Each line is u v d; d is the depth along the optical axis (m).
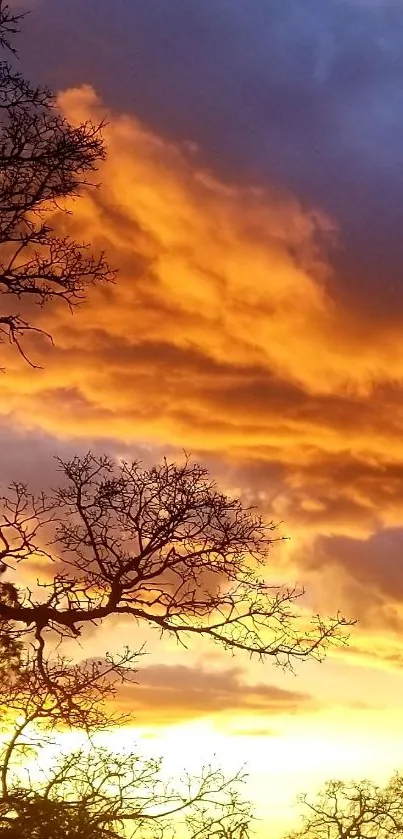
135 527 14.84
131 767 14.04
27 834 12.96
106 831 13.48
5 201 14.34
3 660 14.28
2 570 14.53
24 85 14.36
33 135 14.41
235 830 14.19
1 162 14.29
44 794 13.64
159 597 14.91
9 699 14.20
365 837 25.58
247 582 15.13
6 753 14.00
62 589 14.57
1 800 13.26
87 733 14.20
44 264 14.52
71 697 14.23
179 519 14.75
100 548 14.73
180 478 14.85
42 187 14.45
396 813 25.88
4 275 14.44
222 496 14.88
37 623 14.50
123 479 14.83
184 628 15.02
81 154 14.45
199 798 14.19
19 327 14.66
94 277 14.68
